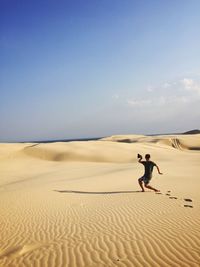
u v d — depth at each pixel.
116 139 102.31
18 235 7.75
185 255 5.72
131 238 6.86
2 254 6.45
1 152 42.47
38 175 25.88
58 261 5.86
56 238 7.28
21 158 40.75
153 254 5.87
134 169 24.77
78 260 5.85
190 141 81.50
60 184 17.41
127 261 5.63
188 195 11.74
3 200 12.88
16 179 24.31
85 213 9.55
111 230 7.58
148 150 48.12
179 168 25.00
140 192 12.88
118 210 9.63
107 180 18.03
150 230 7.35
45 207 10.85
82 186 15.91
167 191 12.86
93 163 36.38
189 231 7.06
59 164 36.03
